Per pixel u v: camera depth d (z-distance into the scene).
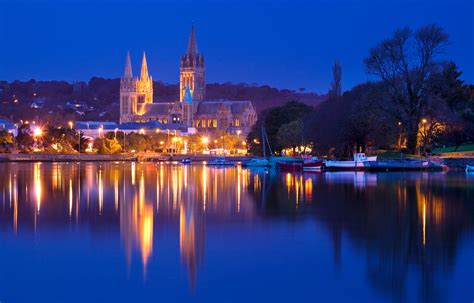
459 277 55.25
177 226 78.06
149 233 73.31
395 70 192.12
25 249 64.88
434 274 56.25
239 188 130.88
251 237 71.06
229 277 55.38
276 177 171.00
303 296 50.88
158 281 54.28
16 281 54.25
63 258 61.25
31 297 50.56
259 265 58.97
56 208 94.88
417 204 99.19
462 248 65.31
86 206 97.62
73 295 50.97
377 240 69.38
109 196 113.31
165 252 63.53
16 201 104.38
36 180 153.75
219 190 126.12
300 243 67.81
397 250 64.62
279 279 54.84
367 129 193.62
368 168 194.75
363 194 115.25
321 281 54.38
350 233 73.31
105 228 76.56
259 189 128.12
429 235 72.06
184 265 58.81
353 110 196.00
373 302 49.66
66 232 73.75
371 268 57.94
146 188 131.25
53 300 49.97
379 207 95.69
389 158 198.62
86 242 68.12
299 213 89.25
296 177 169.12
